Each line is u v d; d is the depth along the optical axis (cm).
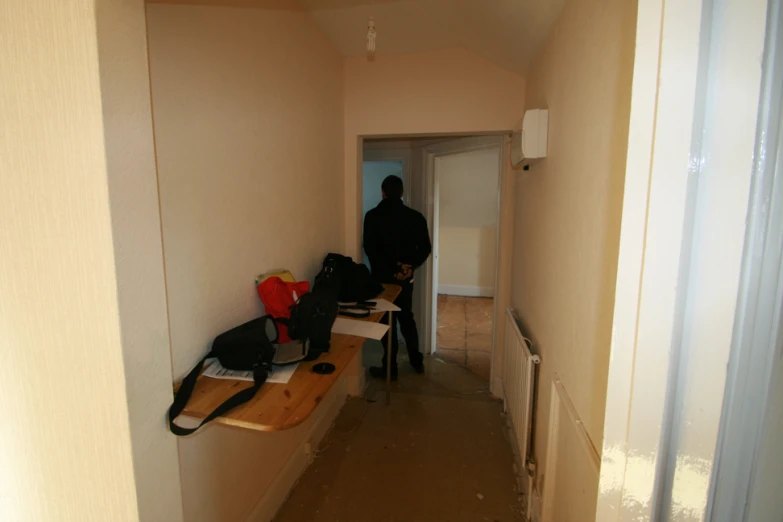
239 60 139
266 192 160
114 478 86
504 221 275
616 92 93
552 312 158
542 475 166
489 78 241
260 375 114
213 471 135
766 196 39
